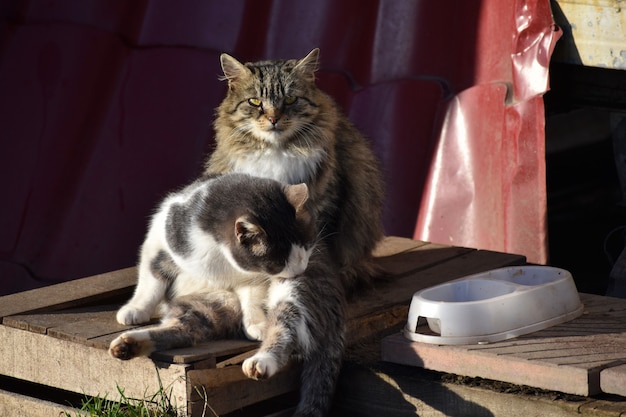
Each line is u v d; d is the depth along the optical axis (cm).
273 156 529
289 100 529
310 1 686
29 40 718
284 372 436
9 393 458
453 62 660
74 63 708
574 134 914
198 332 427
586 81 669
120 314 450
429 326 451
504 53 633
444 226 651
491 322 433
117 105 700
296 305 427
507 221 625
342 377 450
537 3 605
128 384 424
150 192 686
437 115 662
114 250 686
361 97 676
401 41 670
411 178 665
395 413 439
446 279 538
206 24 698
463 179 650
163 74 697
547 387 404
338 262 524
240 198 450
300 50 686
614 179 836
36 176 703
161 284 464
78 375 439
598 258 706
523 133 616
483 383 421
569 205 803
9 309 471
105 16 712
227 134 548
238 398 421
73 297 493
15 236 700
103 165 696
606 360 407
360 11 683
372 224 551
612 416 385
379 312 486
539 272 482
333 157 532
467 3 654
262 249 433
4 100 714
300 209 457
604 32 595
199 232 446
